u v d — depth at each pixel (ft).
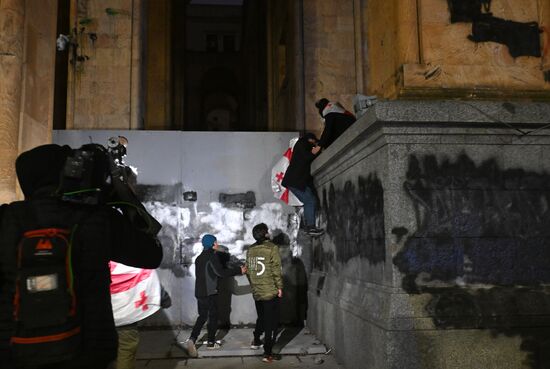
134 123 35.86
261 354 22.39
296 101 38.50
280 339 25.21
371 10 26.21
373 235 17.15
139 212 7.45
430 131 15.72
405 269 15.17
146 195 29.66
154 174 29.86
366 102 21.30
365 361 16.43
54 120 52.37
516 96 21.44
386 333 14.46
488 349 14.67
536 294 15.42
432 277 15.25
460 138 15.93
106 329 6.52
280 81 52.44
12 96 18.79
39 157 7.07
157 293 12.39
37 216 6.49
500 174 16.10
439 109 15.39
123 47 36.45
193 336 22.49
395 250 15.24
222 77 115.96
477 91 21.33
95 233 6.70
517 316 14.98
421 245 15.38
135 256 7.30
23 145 19.11
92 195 7.00
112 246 7.02
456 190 15.80
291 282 29.43
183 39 85.87
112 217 7.09
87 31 36.35
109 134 29.81
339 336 20.38
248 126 98.68
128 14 36.76
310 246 29.58
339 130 23.89
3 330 6.01
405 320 14.52
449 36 21.72
